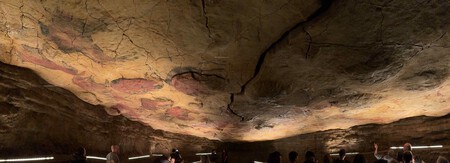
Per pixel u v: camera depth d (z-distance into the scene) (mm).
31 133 5293
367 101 6250
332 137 9336
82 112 6363
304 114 7312
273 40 4172
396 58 4320
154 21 3904
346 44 4094
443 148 7332
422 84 5383
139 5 3645
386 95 5953
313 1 3500
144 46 4453
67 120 6066
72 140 6164
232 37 4125
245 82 5312
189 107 6953
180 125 8508
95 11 3750
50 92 5613
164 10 3721
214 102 6539
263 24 3877
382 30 3828
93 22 3932
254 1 3512
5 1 3756
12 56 4809
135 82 5613
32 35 4320
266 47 4328
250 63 4746
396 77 5086
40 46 4551
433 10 3520
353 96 5945
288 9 3625
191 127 8734
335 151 9188
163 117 7734
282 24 3861
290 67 4730
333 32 3891
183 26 3965
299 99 5973
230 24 3879
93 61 4910
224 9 3643
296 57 4441
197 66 4945
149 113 7383
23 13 3922
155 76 5375
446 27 3797
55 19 3922
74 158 4941
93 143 6742
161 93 6133
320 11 3635
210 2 3549
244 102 6379
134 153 8047
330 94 5773
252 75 5059
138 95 6246
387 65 4418
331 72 4797
